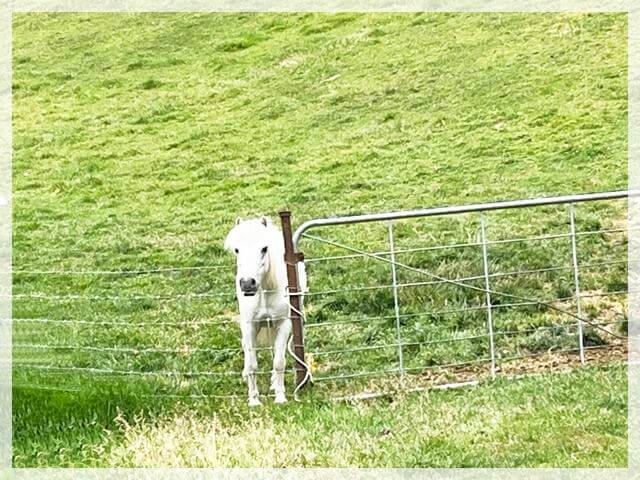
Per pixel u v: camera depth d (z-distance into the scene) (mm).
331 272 18547
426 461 10031
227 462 10430
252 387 13328
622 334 15023
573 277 17141
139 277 20156
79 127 33719
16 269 21797
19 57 41594
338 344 15648
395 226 20906
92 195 27531
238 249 13055
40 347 15844
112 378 14234
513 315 16125
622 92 27906
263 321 13453
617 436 10297
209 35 40969
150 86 36938
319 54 36281
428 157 26391
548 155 24922
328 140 29219
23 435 11859
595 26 32625
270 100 33438
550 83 29547
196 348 15953
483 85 30516
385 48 35438
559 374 13023
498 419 11000
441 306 16625
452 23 36000
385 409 12078
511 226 19938
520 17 34906
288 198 24859
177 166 29016
